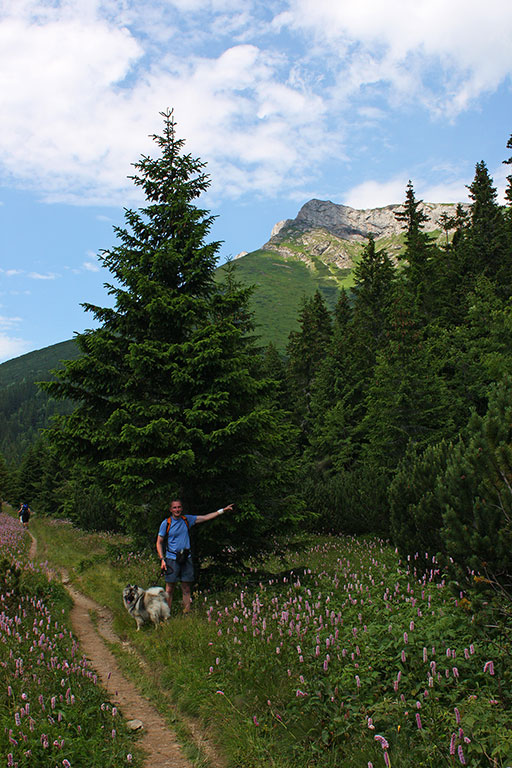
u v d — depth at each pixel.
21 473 75.00
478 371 27.75
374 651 4.86
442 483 8.00
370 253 44.00
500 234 41.47
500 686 3.78
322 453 38.75
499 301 27.17
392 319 32.06
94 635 8.55
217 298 11.25
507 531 6.11
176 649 6.66
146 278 10.71
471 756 3.15
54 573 14.30
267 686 4.86
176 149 12.62
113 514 25.25
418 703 3.79
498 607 4.79
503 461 6.21
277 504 10.67
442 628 5.02
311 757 3.79
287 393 44.81
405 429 27.88
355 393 40.75
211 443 9.90
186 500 10.23
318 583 8.84
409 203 51.03
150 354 10.17
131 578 12.57
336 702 4.23
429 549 9.05
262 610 7.29
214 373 10.33
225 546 10.82
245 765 3.91
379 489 16.58
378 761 3.38
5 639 6.39
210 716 4.83
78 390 10.52
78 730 4.30
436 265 42.38
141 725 4.84
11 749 3.83
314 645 5.52
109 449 10.09
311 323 46.12
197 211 11.68
